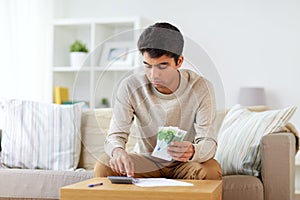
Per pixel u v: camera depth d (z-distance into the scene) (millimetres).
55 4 5191
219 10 4855
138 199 1878
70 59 5188
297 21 4699
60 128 3301
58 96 4863
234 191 2668
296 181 4500
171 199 1855
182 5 4941
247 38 4793
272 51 4738
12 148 3305
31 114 3340
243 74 4793
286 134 2771
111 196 1894
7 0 4367
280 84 4719
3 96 4293
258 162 2818
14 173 2846
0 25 4289
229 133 3025
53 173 2818
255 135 2859
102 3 5176
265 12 4766
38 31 4781
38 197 2811
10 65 4387
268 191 2721
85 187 1944
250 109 3309
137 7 5070
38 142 3301
